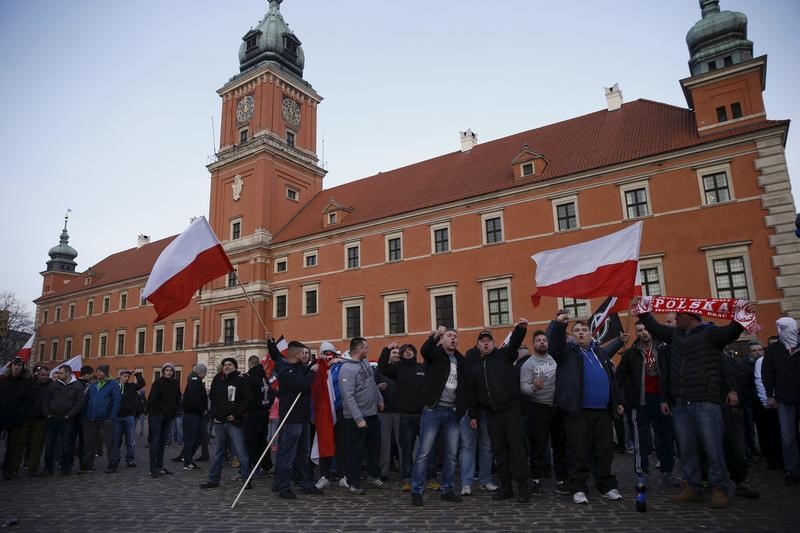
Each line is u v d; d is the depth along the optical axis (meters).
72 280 70.44
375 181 43.00
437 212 32.47
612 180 26.69
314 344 36.78
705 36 27.39
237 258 43.00
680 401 7.40
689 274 23.84
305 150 47.31
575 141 31.52
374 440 9.71
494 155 35.53
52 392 11.96
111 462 12.32
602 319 10.81
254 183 43.59
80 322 62.41
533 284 28.02
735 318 6.95
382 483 9.69
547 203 28.48
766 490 8.06
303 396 8.91
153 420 11.59
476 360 9.08
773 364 8.70
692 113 27.84
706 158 24.38
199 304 44.81
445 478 7.99
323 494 8.93
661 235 24.84
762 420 10.20
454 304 30.52
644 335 9.18
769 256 22.19
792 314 21.22
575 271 9.37
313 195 47.75
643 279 25.03
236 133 46.47
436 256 31.88
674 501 7.48
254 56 47.84
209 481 9.81
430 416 7.93
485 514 7.02
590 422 7.86
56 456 13.11
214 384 10.15
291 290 39.38
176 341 49.28
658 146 26.50
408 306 32.41
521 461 7.66
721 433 7.10
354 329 35.00
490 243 30.02
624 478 9.68
